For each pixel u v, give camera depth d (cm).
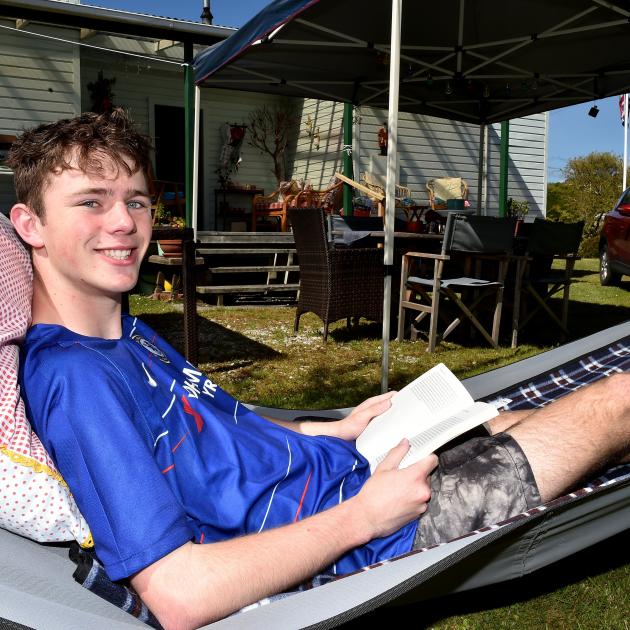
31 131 133
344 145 1078
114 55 1145
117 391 124
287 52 645
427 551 131
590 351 301
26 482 116
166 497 118
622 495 154
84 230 130
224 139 1291
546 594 212
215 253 891
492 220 582
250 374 530
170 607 114
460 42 635
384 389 411
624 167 1809
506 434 160
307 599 117
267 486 149
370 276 638
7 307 127
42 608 102
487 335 618
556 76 721
